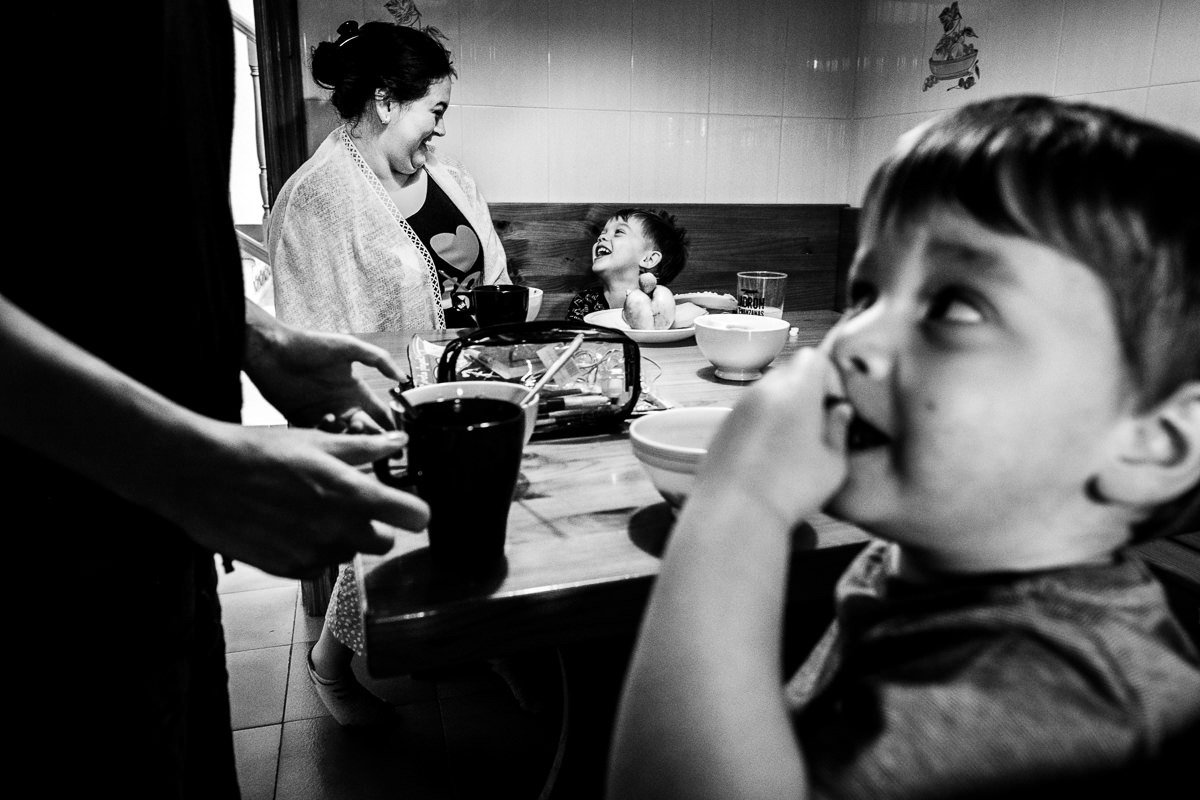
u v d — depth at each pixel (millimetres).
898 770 388
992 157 405
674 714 425
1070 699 379
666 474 797
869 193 473
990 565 448
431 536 758
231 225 845
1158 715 377
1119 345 385
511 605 708
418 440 713
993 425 402
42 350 531
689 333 1748
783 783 408
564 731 1153
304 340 986
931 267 422
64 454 550
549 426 1138
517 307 1458
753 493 476
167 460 565
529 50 3029
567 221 3129
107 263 687
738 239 3346
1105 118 419
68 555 667
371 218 2348
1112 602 407
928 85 2990
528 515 880
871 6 3270
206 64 791
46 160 639
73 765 690
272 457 591
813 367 498
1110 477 406
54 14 621
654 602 468
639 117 3207
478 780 1671
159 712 747
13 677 657
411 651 689
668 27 3152
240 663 2068
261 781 1662
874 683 420
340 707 1781
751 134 3350
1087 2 2346
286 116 2637
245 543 609
